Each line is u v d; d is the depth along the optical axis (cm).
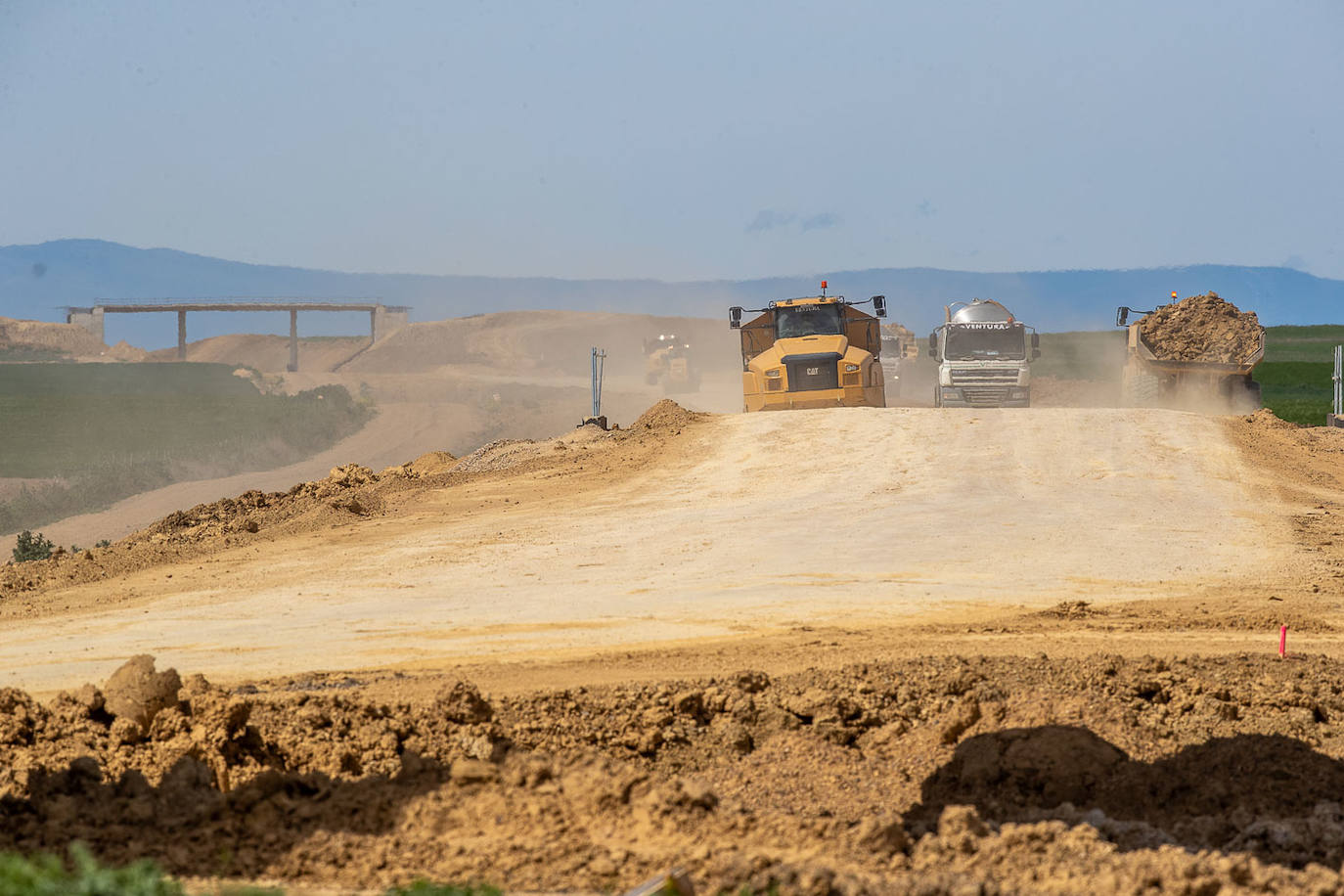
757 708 3981
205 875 2520
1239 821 2998
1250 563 7156
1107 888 2367
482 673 4562
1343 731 3875
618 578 6881
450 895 2120
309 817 2881
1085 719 3738
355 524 8738
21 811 2955
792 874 2314
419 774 3256
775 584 6669
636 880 2439
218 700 3478
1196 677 4338
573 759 3150
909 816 3156
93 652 5147
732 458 10800
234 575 7094
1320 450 10931
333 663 4875
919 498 9256
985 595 6366
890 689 4141
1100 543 7738
